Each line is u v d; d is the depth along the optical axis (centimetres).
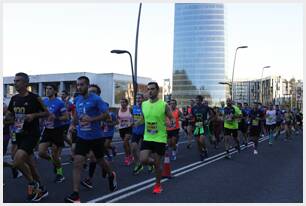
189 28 10944
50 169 1124
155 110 799
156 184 823
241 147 1927
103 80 5606
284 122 2603
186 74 10956
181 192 837
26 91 735
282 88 8331
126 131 1241
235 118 1473
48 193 805
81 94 743
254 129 1638
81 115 737
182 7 11119
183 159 1416
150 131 806
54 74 5941
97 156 780
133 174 1061
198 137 1384
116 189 855
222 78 10688
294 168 1216
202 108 1387
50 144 920
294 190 878
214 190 865
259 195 823
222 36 10694
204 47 10738
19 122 721
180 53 11044
